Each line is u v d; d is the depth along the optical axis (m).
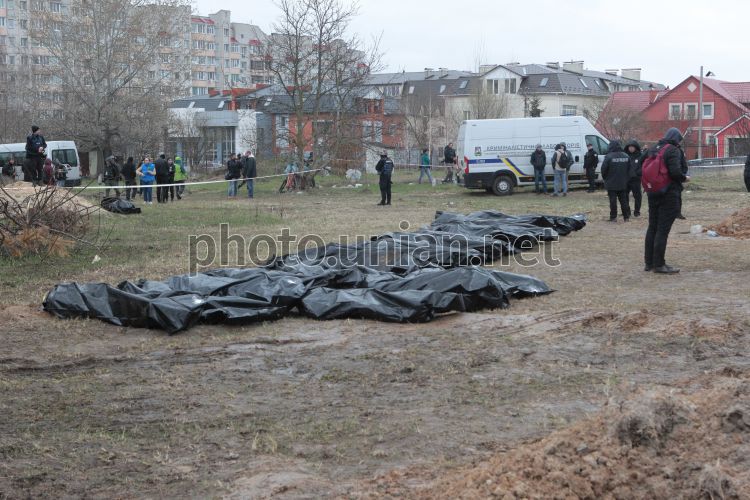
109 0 47.19
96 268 12.27
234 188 31.11
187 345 7.73
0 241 13.07
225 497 4.25
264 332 8.18
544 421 5.27
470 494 3.81
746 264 11.37
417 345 7.43
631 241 14.49
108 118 47.41
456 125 63.66
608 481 3.85
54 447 5.06
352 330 8.15
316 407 5.80
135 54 48.03
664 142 10.64
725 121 64.81
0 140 53.34
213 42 119.25
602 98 76.50
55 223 14.30
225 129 65.50
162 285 9.36
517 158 28.00
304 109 36.69
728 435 4.16
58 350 7.55
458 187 33.72
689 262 11.71
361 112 36.22
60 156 39.16
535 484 3.83
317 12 34.22
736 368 6.24
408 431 5.18
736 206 21.80
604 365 6.57
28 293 10.23
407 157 55.88
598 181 29.22
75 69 47.72
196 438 5.20
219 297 8.68
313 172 34.34
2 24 85.25
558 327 7.79
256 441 5.05
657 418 4.14
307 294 8.92
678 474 3.89
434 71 90.50
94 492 4.39
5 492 4.39
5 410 5.82
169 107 51.00
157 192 28.09
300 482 4.36
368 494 4.11
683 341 7.12
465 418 5.41
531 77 77.81
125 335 8.15
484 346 7.27
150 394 6.18
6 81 55.62
